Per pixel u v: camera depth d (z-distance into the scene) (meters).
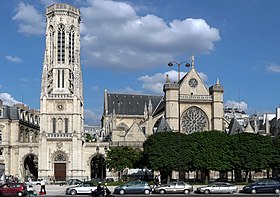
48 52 126.12
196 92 118.44
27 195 60.47
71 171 117.50
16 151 122.50
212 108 117.56
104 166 124.50
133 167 109.88
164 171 97.69
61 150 118.44
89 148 122.19
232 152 93.88
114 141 122.44
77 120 120.88
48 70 124.75
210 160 92.00
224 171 96.62
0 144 121.25
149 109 127.38
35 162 133.12
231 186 65.25
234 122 118.56
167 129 111.88
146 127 126.81
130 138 121.62
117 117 141.12
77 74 124.62
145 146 99.19
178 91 115.19
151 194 63.78
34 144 122.44
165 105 116.56
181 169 92.38
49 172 117.25
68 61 125.50
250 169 93.75
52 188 81.38
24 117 134.25
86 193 63.59
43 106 120.62
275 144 95.94
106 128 140.75
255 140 94.44
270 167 95.06
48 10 128.75
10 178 106.44
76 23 129.38
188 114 116.88
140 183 64.38
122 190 63.53
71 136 119.06
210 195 60.38
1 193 59.06
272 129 154.25
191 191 66.12
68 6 128.62
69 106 121.44
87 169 121.25
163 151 92.50
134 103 145.38
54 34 126.50
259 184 64.50
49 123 120.56
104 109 144.88
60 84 124.06
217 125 116.31
